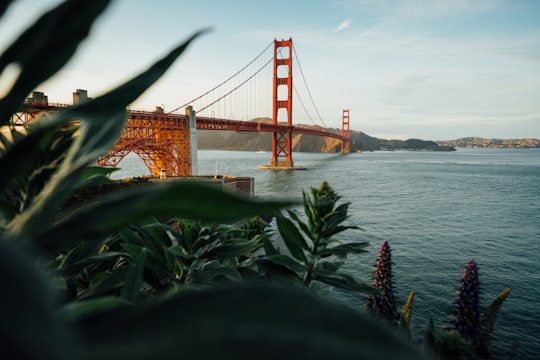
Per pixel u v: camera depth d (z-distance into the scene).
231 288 0.31
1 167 0.47
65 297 1.14
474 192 73.31
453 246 35.88
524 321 19.72
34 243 0.41
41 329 0.16
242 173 107.75
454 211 53.66
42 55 0.49
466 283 1.81
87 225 0.38
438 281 26.52
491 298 23.55
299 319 0.26
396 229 42.47
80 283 1.41
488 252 34.25
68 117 0.51
